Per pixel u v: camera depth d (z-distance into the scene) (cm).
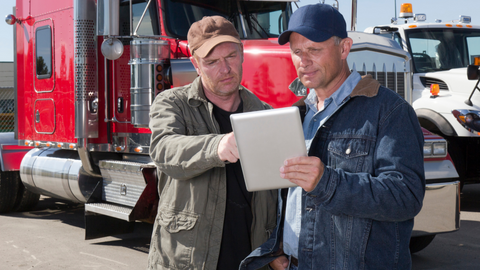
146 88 394
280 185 146
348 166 155
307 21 160
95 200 463
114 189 453
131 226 487
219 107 225
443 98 621
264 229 215
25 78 563
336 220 157
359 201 143
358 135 155
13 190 630
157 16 458
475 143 620
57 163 531
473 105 594
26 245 477
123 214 407
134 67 398
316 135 164
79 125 460
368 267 153
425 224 362
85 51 463
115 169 443
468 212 611
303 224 166
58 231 536
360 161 153
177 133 203
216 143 177
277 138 141
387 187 142
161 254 209
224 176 206
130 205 432
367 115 155
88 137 461
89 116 462
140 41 394
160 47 397
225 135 179
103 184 468
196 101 214
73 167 505
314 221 163
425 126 643
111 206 439
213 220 203
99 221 466
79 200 505
